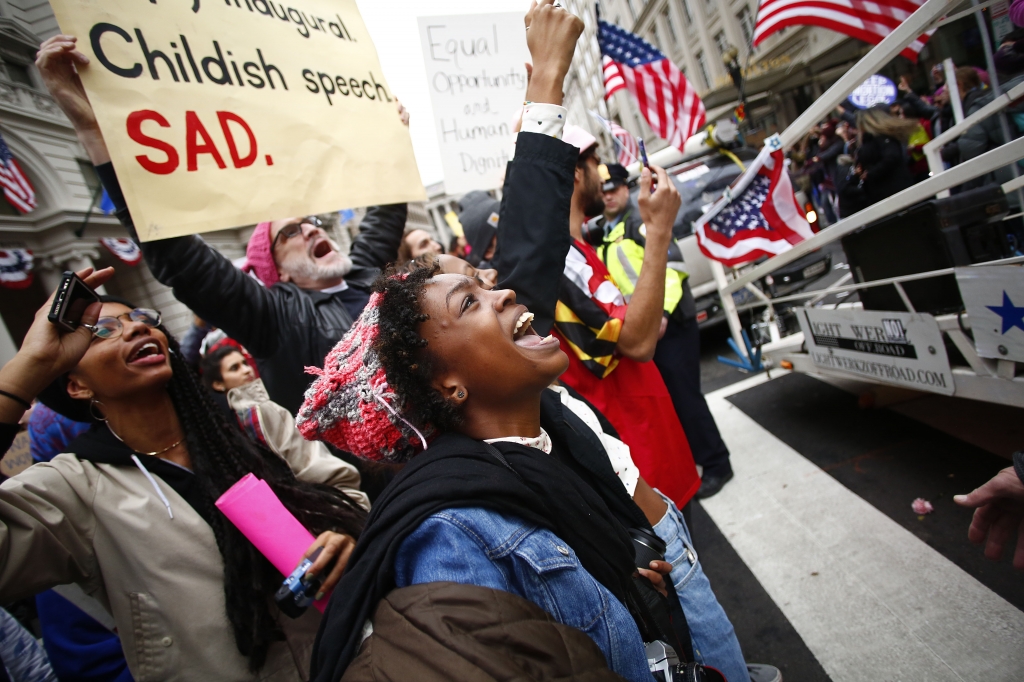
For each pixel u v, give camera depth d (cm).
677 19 1428
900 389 275
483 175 240
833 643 156
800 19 255
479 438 80
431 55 229
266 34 149
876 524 192
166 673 105
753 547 206
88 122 118
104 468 110
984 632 141
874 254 191
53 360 99
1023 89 153
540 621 58
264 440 138
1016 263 137
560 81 117
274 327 169
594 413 115
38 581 95
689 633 107
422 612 57
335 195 153
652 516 113
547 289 112
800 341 273
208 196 128
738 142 552
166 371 113
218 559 111
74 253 827
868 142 364
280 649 113
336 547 104
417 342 74
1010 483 95
